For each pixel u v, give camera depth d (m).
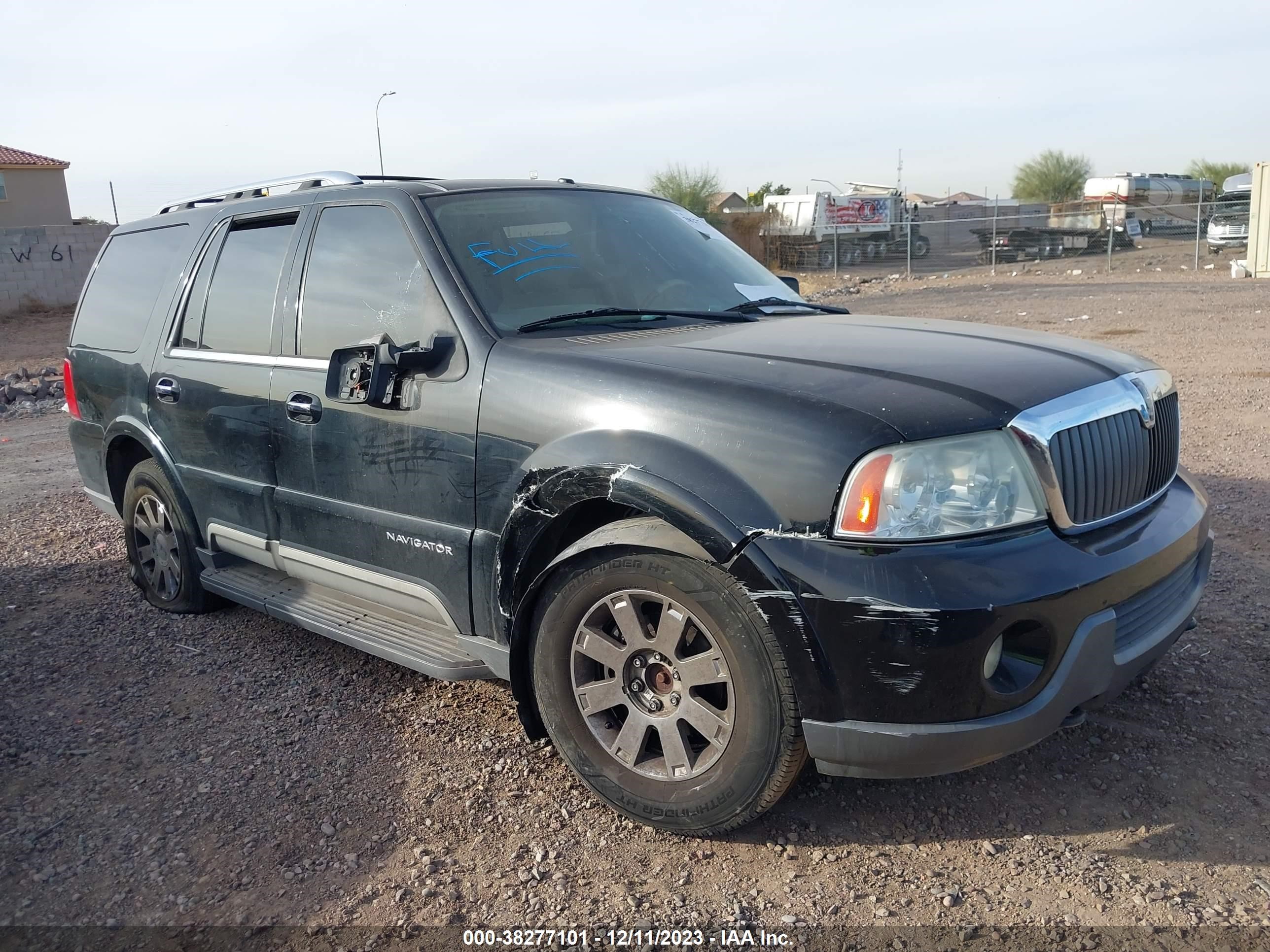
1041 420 2.60
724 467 2.61
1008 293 21.94
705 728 2.74
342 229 3.78
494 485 3.09
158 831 3.03
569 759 3.02
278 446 3.87
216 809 3.13
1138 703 3.52
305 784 3.25
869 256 36.69
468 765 3.33
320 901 2.68
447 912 2.62
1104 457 2.76
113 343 4.95
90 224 30.16
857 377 2.73
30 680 4.14
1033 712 2.52
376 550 3.54
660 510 2.66
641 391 2.81
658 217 4.21
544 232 3.72
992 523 2.51
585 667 3.00
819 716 2.52
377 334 3.50
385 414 3.40
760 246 35.75
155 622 4.77
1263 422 7.74
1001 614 2.41
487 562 3.15
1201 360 10.82
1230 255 29.56
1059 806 2.96
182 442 4.43
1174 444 3.25
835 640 2.46
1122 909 2.51
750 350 3.00
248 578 4.36
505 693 3.87
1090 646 2.57
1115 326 14.26
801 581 2.47
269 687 4.00
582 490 2.84
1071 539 2.66
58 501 7.36
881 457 2.46
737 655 2.61
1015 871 2.68
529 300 3.40
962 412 2.55
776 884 2.67
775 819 2.95
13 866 2.88
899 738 2.46
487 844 2.90
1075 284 23.47
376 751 3.45
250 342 4.05
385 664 4.18
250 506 4.09
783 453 2.54
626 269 3.75
